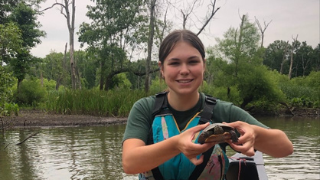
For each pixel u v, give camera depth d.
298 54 70.12
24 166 5.53
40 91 23.33
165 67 1.72
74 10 24.16
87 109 14.88
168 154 1.46
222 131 1.31
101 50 26.69
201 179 1.67
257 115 23.42
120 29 26.69
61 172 5.16
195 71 1.66
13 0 24.08
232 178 3.16
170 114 1.75
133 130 1.74
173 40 1.68
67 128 11.04
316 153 7.09
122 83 30.38
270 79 22.84
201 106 1.79
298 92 27.92
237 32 23.61
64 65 43.22
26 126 11.40
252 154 1.36
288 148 1.63
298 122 16.42
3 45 12.62
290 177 5.09
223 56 23.89
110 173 5.11
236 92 23.12
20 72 22.41
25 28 22.98
